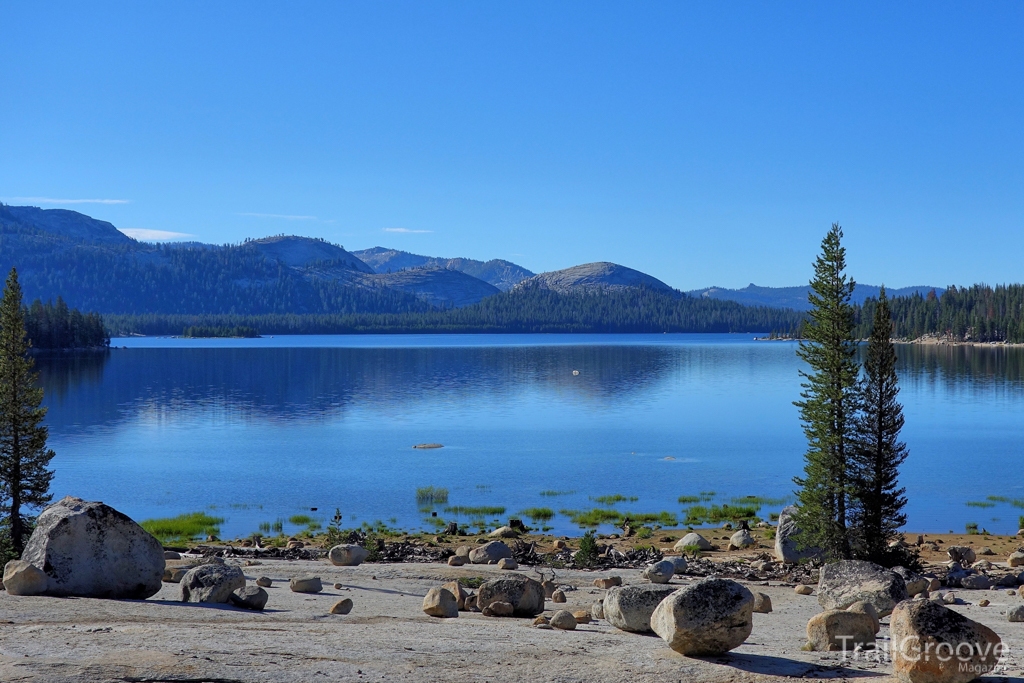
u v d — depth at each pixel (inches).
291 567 1202.6
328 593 915.4
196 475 2888.8
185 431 4200.3
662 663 513.0
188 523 1994.3
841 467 1469.0
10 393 1581.0
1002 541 1736.0
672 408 5428.2
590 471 2979.8
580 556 1349.7
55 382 7401.6
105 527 744.3
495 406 5546.3
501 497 2465.6
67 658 475.8
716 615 524.7
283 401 5846.5
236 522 2090.3
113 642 520.1
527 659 518.9
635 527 1935.3
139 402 5723.4
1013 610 784.3
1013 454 3280.0
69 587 721.0
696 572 1261.1
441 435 4069.9
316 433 4138.8
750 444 3730.3
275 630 596.7
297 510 2266.2
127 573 741.9
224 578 733.9
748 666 508.1
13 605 647.8
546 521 2066.9
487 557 1352.1
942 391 6333.7
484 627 652.7
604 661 515.8
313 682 454.3
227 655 497.4
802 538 1460.4
